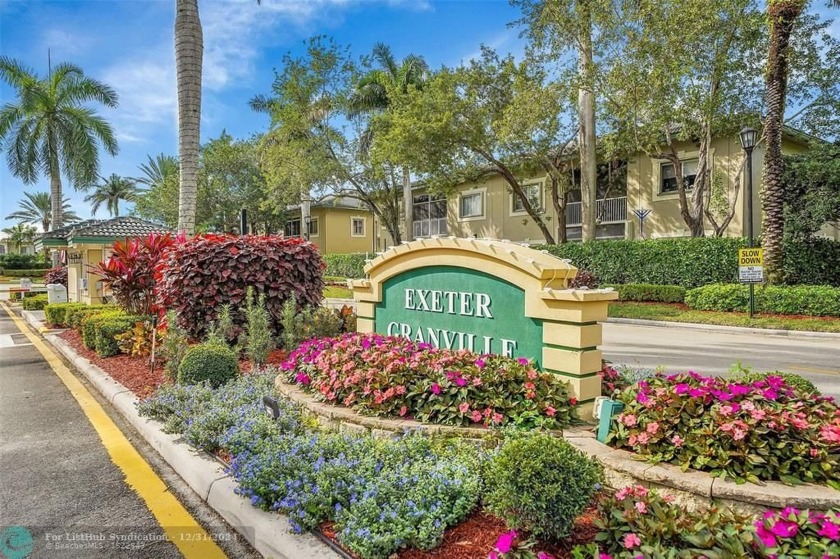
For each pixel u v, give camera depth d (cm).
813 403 308
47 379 686
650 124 1538
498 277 412
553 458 230
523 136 1736
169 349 573
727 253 1540
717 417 273
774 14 1309
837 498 230
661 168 1975
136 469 377
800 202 1458
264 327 612
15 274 4409
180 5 1032
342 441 333
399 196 2969
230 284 691
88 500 329
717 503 241
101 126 2559
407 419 368
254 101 3103
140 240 961
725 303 1390
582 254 1870
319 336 675
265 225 3456
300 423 393
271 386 498
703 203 1736
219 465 349
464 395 354
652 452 282
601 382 383
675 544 211
